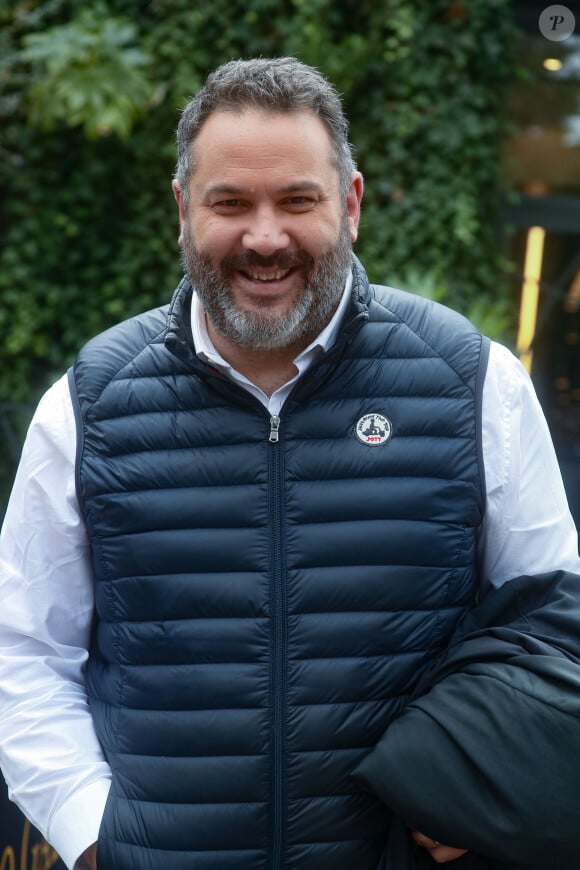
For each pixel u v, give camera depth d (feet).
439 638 4.86
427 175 15.21
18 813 6.54
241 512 4.75
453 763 4.40
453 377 4.92
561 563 5.03
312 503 4.76
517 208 15.97
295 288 4.63
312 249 4.56
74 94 13.99
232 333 4.68
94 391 4.94
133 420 4.88
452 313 5.16
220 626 4.72
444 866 4.73
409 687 4.80
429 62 15.02
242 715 4.67
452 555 4.84
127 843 4.73
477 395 4.90
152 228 15.58
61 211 15.65
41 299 15.81
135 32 14.75
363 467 4.79
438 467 4.83
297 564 4.72
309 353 4.79
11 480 15.74
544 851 4.26
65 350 16.03
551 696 4.39
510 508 4.94
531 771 4.29
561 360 16.17
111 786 4.86
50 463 4.99
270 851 4.69
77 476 4.91
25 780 4.93
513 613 4.88
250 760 4.66
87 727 5.04
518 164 15.80
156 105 15.14
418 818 4.40
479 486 4.87
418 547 4.78
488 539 5.04
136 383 4.93
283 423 4.82
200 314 4.89
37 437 5.03
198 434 4.83
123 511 4.83
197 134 4.60
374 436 4.82
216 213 4.55
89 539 5.04
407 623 4.78
